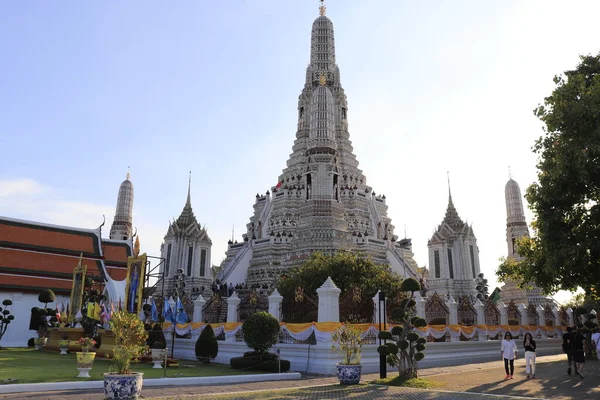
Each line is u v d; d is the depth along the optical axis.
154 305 36.31
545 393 19.14
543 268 27.70
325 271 45.69
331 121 82.31
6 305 47.34
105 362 30.14
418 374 26.52
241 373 25.80
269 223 94.88
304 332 30.02
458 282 88.12
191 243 91.94
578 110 23.31
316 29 117.50
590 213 25.16
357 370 22.23
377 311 34.47
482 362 35.88
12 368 25.05
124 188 118.69
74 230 61.72
